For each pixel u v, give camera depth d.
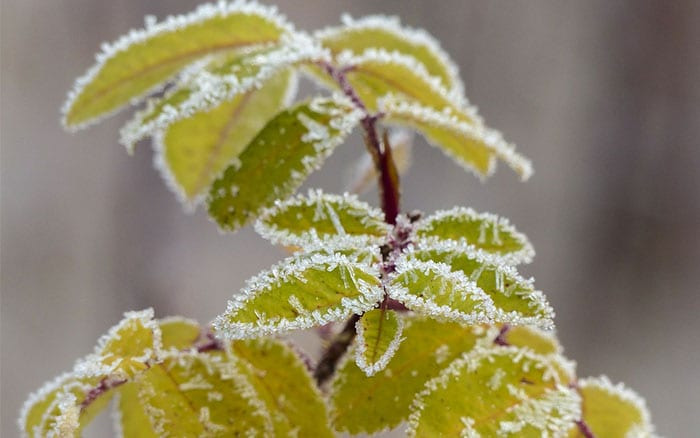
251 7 0.33
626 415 0.32
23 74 0.73
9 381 0.69
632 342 0.81
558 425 0.30
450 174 0.80
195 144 0.34
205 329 0.32
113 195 0.73
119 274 0.72
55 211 0.72
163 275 0.72
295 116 0.31
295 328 0.28
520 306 0.29
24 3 0.73
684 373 0.78
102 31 0.74
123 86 0.33
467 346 0.31
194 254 0.72
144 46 0.32
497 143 0.32
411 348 0.31
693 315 0.80
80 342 0.71
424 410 0.30
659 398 0.77
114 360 0.30
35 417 0.31
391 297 0.29
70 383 0.31
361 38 0.34
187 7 0.75
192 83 0.31
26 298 0.71
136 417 0.31
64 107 0.32
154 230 0.72
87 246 0.72
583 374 0.78
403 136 0.36
